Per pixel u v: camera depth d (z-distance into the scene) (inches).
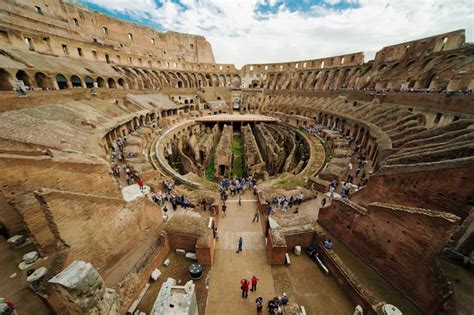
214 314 405.4
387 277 461.7
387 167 560.7
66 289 258.1
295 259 520.1
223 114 2637.8
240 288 454.6
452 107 871.1
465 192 426.6
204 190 814.5
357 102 1621.6
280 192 780.0
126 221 526.0
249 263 515.5
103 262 461.7
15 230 535.8
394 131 964.6
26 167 444.1
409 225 413.1
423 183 486.6
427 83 1349.7
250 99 2901.1
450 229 356.5
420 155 578.2
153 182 823.7
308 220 566.9
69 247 395.9
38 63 1272.1
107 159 893.2
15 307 386.0
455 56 1261.1
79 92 1257.4
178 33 3149.6
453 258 491.8
